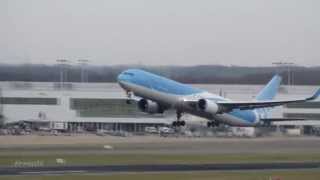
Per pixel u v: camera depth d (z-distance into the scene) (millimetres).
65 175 182125
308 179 177625
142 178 176625
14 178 174000
